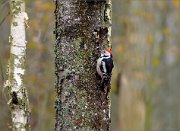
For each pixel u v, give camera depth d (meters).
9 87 10.17
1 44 16.80
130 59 20.22
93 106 9.23
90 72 9.23
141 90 20.16
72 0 9.23
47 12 17.22
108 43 9.42
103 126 9.29
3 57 15.98
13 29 10.27
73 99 9.22
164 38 25.64
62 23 9.30
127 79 20.09
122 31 20.97
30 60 17.05
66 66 9.27
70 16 9.24
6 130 16.09
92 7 9.23
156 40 24.08
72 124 9.21
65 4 9.27
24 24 10.32
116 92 20.34
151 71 22.00
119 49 20.23
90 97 9.22
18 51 10.25
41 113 16.80
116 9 20.88
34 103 16.95
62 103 9.29
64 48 9.30
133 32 20.45
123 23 20.58
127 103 20.17
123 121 20.33
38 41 16.73
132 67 20.17
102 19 9.30
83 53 9.23
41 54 17.38
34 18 17.16
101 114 9.27
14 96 10.09
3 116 16.14
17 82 10.16
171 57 35.34
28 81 16.44
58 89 9.37
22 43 10.29
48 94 16.59
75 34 9.24
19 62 10.23
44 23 17.09
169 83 37.22
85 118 9.21
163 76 34.72
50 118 16.53
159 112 36.31
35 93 16.95
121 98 20.22
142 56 20.38
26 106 10.16
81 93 9.21
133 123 20.23
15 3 10.29
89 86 9.22
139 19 20.58
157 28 24.42
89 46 9.25
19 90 10.12
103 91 9.27
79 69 9.23
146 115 21.78
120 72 20.09
